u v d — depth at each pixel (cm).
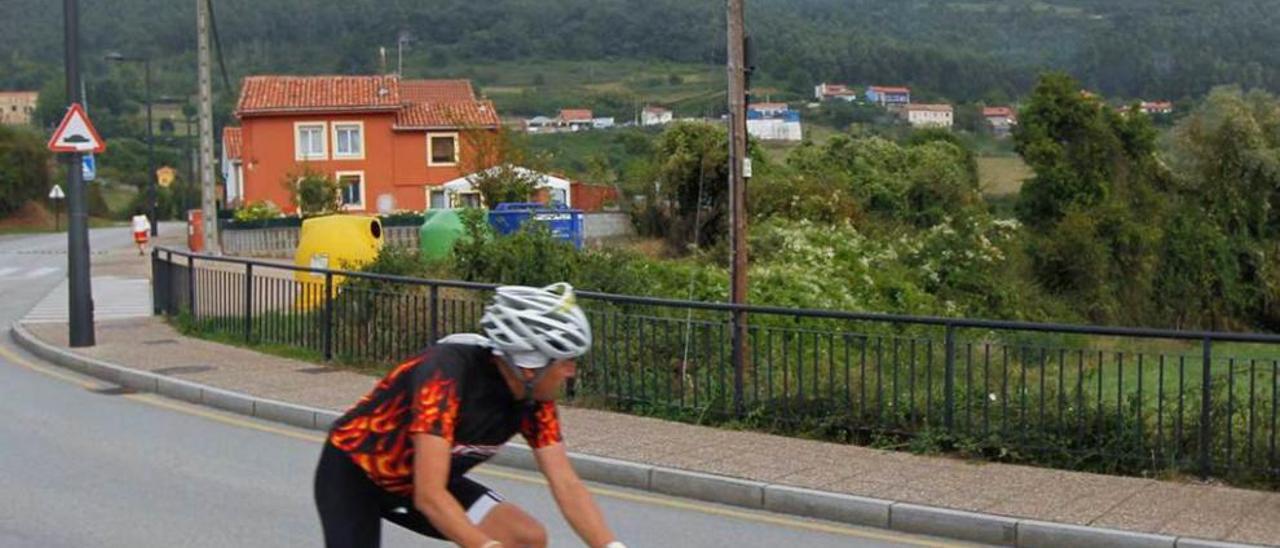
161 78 8438
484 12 9088
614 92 6894
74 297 1667
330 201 4753
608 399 1221
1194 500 860
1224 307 4300
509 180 4106
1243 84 5791
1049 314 3416
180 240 5478
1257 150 4394
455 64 8612
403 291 1453
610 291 1645
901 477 927
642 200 3688
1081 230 3800
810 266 2528
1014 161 5519
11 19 8962
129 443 1112
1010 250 3381
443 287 1405
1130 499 862
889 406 1050
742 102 1560
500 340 423
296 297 1591
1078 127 4238
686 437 1077
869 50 6384
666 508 897
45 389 1427
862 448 1036
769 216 3288
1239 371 938
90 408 1299
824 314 1062
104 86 10231
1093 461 963
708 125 3631
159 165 10119
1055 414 986
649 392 1189
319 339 1548
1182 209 4378
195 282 1852
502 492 935
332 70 8825
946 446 1014
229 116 9069
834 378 1082
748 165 1561
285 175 5147
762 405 1117
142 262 3794
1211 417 930
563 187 4359
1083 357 977
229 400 1288
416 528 474
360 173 5566
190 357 1567
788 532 830
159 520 842
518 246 1695
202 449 1088
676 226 3525
